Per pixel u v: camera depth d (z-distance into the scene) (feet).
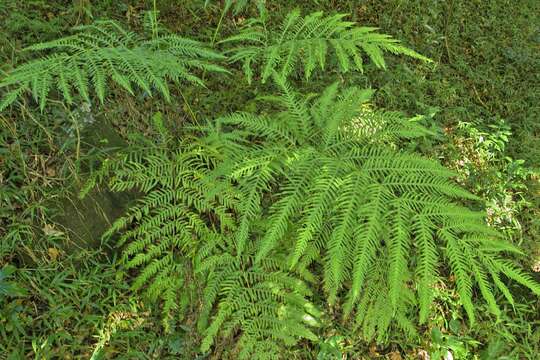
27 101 7.42
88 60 6.20
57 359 6.81
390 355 8.68
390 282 5.75
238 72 9.89
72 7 8.64
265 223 7.40
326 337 8.38
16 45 7.79
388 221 6.22
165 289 7.69
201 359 7.52
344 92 7.81
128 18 9.19
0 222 6.94
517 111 13.12
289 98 7.68
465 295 5.74
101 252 7.60
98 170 7.59
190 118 9.05
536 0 16.65
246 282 7.30
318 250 7.20
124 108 8.35
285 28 7.80
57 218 7.27
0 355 6.47
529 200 11.28
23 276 6.89
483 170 11.14
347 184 6.32
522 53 14.37
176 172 7.50
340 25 7.55
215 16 10.30
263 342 6.90
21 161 7.20
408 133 7.10
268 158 6.79
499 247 5.93
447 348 8.84
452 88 12.44
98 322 7.20
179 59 6.93
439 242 9.37
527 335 9.41
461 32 14.25
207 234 7.33
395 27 12.89
